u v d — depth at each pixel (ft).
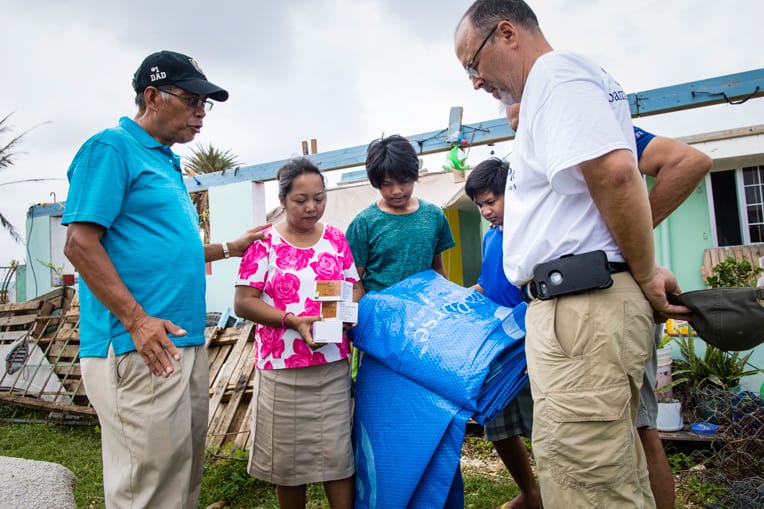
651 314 5.05
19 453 14.52
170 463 6.09
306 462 7.27
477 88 5.81
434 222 8.84
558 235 5.04
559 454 4.96
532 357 5.31
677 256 19.33
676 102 16.29
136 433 6.00
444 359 6.42
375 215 8.67
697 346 14.30
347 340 7.75
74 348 18.98
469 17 5.43
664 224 19.39
